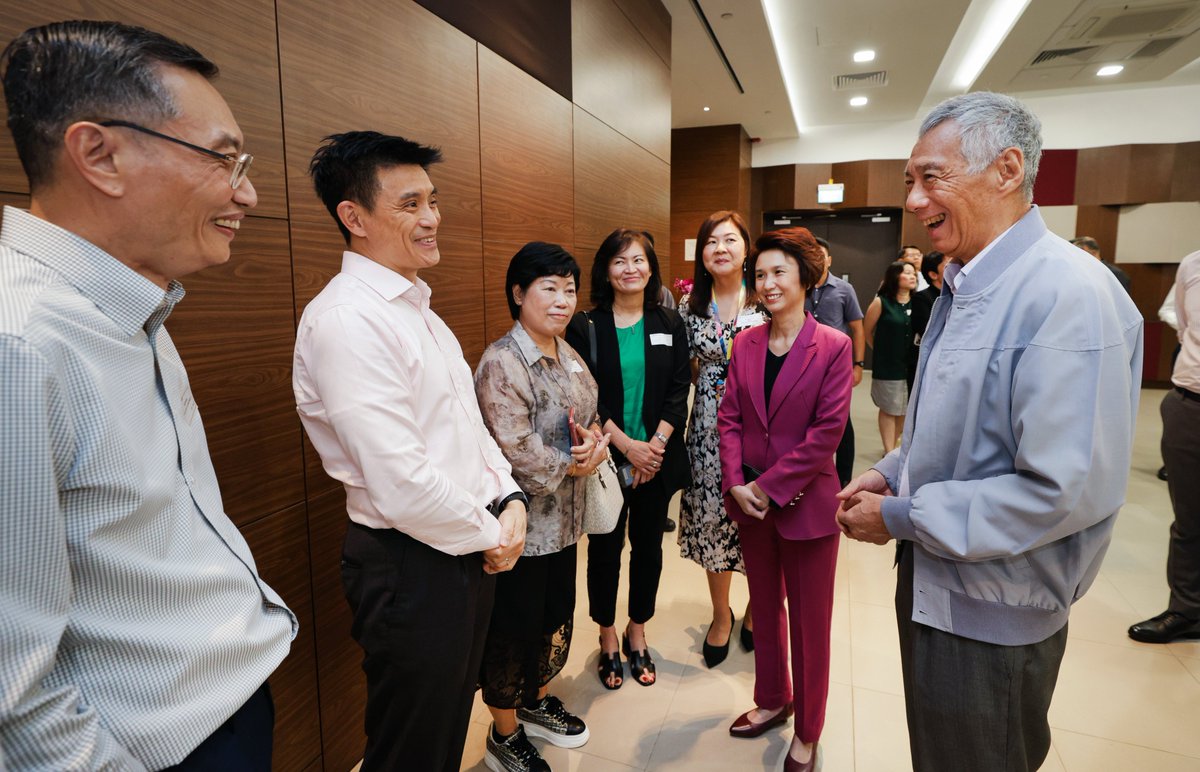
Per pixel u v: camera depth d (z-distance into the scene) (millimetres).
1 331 594
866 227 9219
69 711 613
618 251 2117
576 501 1786
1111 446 951
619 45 3631
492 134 2359
